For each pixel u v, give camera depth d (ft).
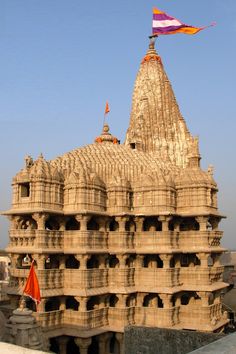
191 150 168.25
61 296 114.83
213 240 130.31
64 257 118.62
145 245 126.31
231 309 169.37
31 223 122.83
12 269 118.73
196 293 128.47
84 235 116.57
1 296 135.74
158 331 50.93
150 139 207.82
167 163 150.82
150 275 123.65
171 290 119.14
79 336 109.91
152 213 125.39
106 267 124.36
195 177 130.52
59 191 121.80
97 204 123.95
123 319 118.42
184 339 49.08
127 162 138.82
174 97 220.84
